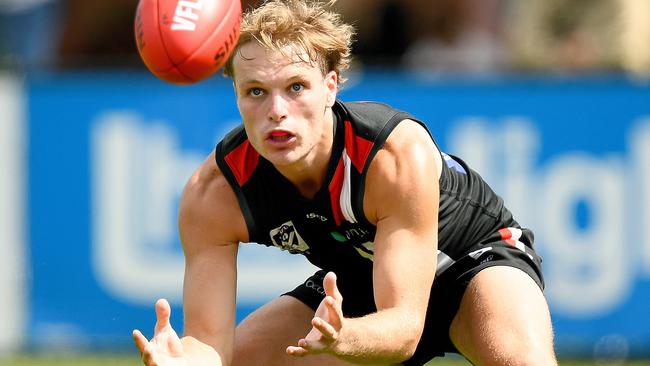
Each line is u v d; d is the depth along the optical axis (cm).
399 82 2319
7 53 2909
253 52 1122
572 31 2641
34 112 2336
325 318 1041
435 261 1179
